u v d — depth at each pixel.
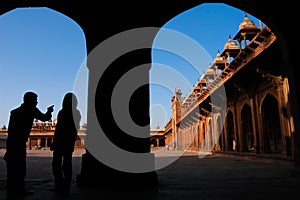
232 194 4.12
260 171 8.10
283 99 12.99
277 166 9.91
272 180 5.86
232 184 5.25
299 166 6.18
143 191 4.45
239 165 10.69
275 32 6.14
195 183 5.43
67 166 4.58
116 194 4.18
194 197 3.88
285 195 4.03
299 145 5.90
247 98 17.72
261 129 15.58
